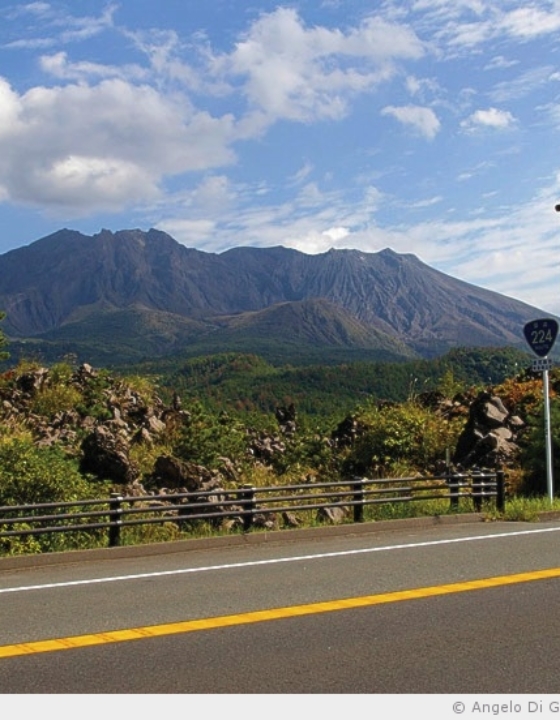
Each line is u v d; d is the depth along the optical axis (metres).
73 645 7.86
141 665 7.25
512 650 7.59
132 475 22.48
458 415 31.72
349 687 6.66
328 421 39.59
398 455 28.41
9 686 6.74
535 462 22.75
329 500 19.94
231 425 30.88
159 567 12.30
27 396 30.75
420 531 15.76
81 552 13.29
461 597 9.68
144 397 33.81
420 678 6.86
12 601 10.02
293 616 8.89
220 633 8.25
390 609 9.16
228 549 14.21
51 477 18.23
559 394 29.09
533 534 14.62
